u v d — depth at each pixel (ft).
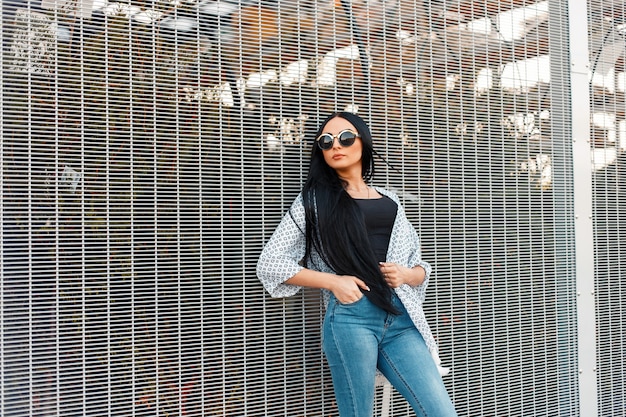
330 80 9.26
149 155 8.07
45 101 7.57
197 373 8.25
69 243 7.61
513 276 10.70
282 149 8.87
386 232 7.98
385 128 9.61
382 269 7.64
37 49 7.57
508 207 10.71
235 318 8.50
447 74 10.22
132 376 7.86
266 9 8.85
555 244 11.19
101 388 7.70
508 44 10.87
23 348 7.39
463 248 10.19
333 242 7.53
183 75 8.30
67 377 7.55
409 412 9.71
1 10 7.43
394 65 9.77
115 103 7.91
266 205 8.74
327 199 7.66
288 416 8.80
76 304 7.64
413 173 9.80
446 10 10.27
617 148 12.07
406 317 7.80
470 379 10.17
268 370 8.70
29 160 7.46
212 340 8.34
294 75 9.01
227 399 8.43
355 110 9.42
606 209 11.84
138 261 7.95
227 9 8.59
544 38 11.28
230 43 8.59
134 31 8.04
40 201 7.54
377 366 7.92
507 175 10.75
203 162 8.37
